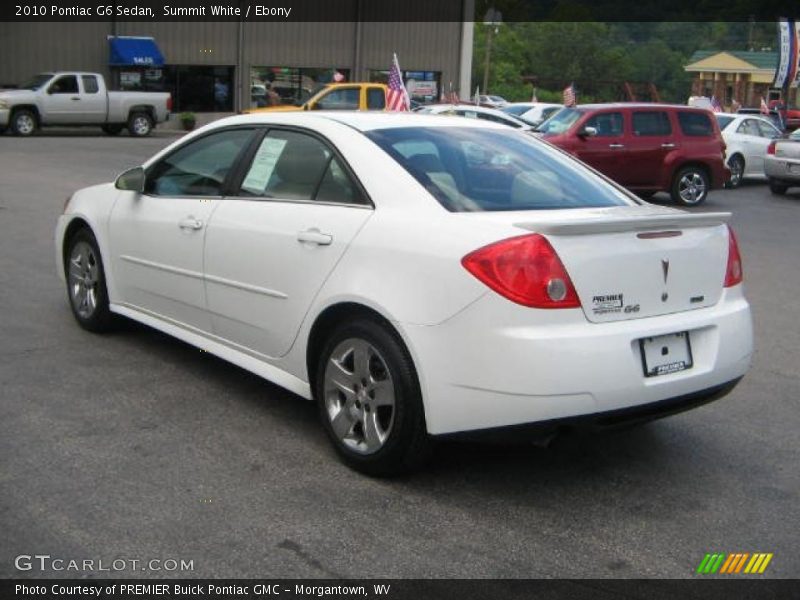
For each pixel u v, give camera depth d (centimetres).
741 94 7056
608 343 380
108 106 2967
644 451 473
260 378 561
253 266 477
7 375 547
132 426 475
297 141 488
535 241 376
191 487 406
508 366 370
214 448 451
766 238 1309
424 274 392
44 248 965
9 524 366
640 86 8062
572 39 8462
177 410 501
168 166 569
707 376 415
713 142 1697
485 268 375
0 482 402
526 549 364
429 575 341
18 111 2809
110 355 595
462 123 511
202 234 514
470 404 380
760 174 2169
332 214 443
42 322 669
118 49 3359
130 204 584
